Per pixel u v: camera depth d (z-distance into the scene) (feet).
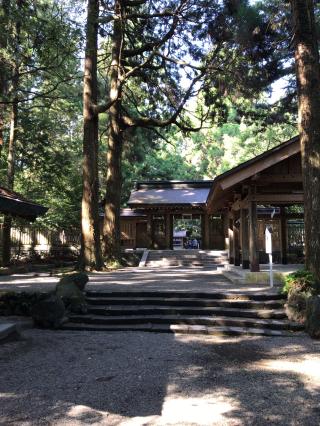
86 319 29.25
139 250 88.28
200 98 77.20
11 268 62.85
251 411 14.52
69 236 86.99
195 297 32.73
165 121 71.97
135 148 96.27
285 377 18.19
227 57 61.67
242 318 28.99
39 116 81.71
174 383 17.48
